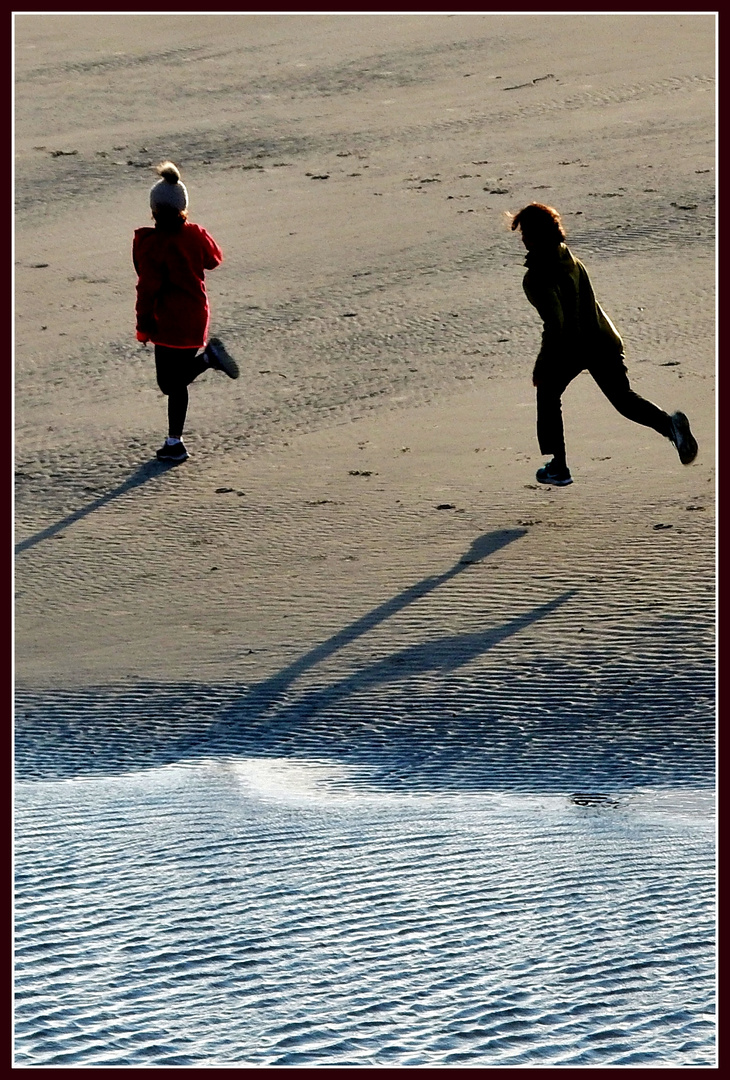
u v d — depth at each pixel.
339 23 120.12
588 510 39.69
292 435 49.38
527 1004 15.24
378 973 15.97
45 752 27.19
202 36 119.44
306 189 81.75
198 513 42.47
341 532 39.72
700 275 62.56
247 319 62.56
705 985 15.69
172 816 22.14
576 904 17.95
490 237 70.75
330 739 27.30
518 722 27.56
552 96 95.31
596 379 38.69
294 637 32.69
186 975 15.90
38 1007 15.13
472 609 33.38
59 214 81.44
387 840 20.73
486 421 49.09
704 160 78.94
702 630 31.00
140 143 93.62
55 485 46.12
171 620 34.47
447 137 89.00
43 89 107.56
